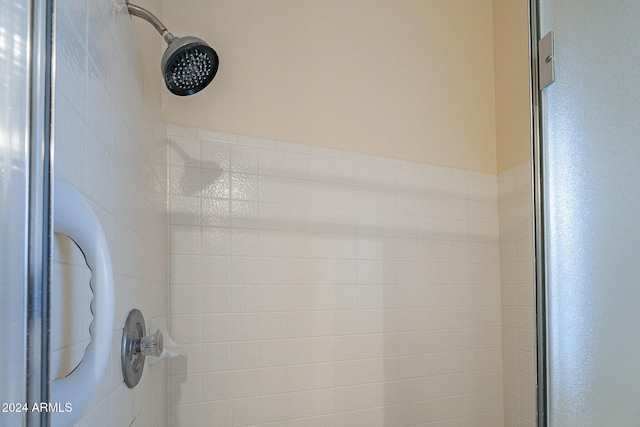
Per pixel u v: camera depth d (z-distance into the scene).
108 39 0.74
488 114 2.24
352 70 1.95
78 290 0.55
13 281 0.29
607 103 0.75
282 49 1.81
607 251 0.74
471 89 2.22
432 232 2.03
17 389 0.29
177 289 1.53
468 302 2.07
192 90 1.18
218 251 1.61
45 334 0.31
